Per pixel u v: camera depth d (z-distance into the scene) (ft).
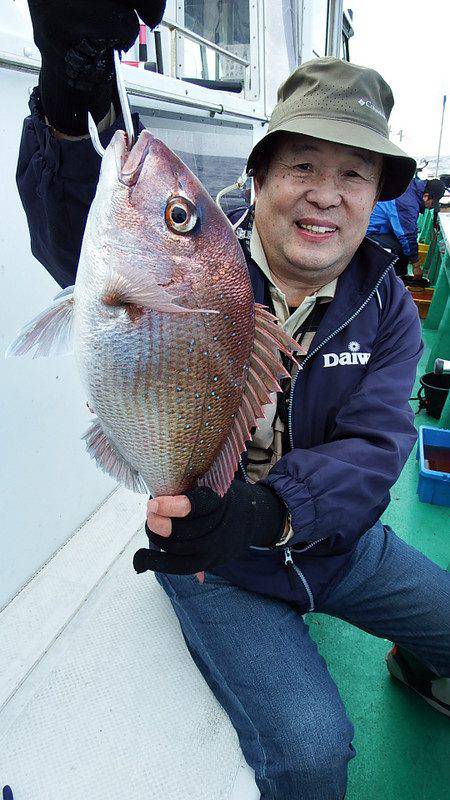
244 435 1.73
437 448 5.27
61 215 1.90
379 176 2.41
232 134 5.22
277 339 1.64
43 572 3.05
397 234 9.96
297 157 2.26
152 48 4.74
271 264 2.59
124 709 2.38
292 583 2.54
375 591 2.68
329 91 2.22
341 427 2.48
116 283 1.42
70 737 2.26
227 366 1.58
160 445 1.61
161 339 1.48
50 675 2.51
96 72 1.56
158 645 2.68
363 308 2.57
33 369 2.76
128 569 3.11
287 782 2.07
